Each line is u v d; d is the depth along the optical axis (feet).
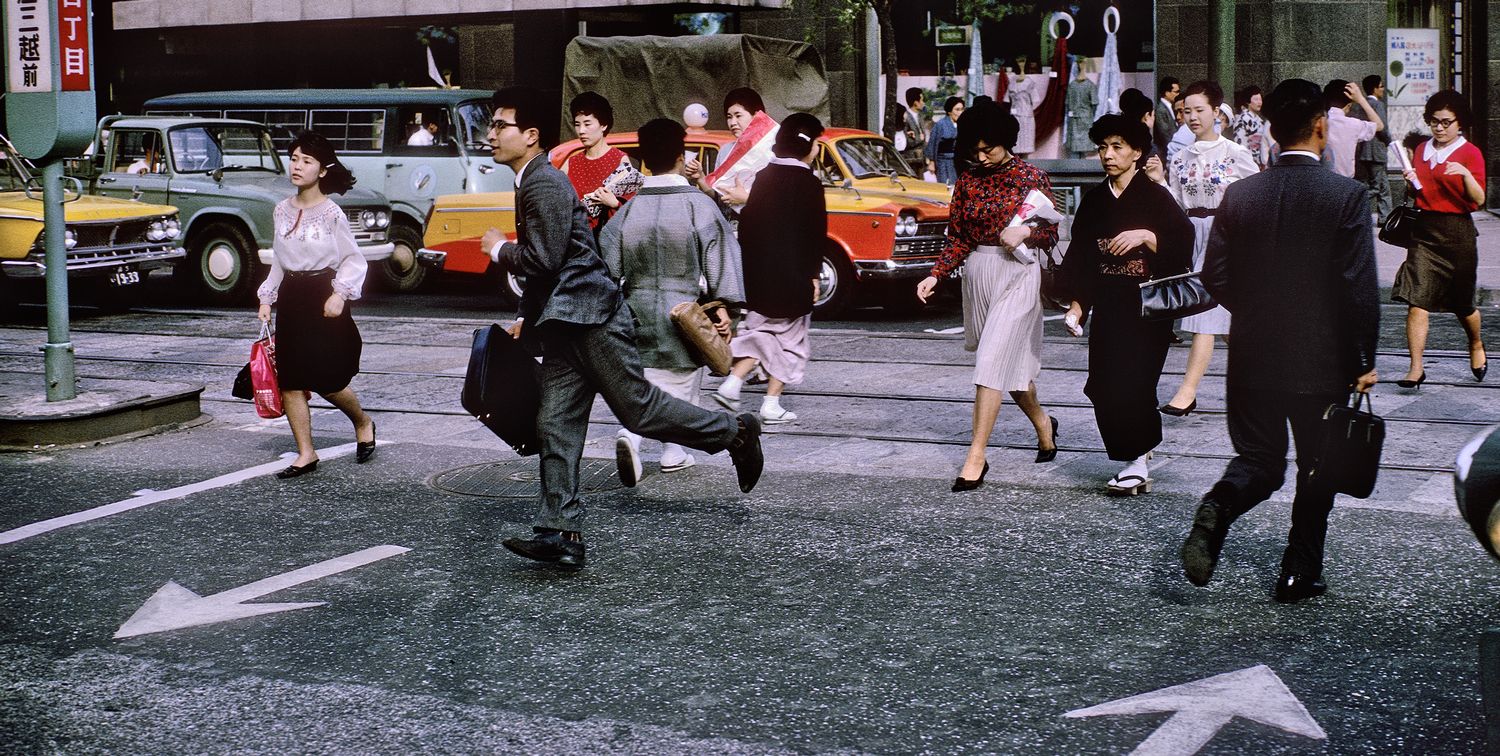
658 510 21.89
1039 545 19.58
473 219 49.06
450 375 34.78
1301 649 15.49
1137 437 21.53
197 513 22.26
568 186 18.02
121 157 55.72
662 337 23.00
